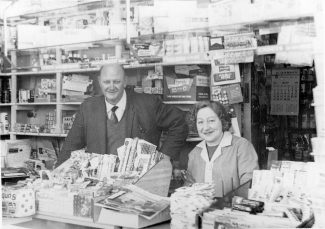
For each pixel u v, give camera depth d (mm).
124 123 3232
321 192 2457
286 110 2686
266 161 2734
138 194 2969
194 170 2947
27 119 3855
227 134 2852
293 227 2262
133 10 3131
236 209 2490
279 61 2684
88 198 2980
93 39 3322
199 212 2523
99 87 3350
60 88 3598
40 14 3605
